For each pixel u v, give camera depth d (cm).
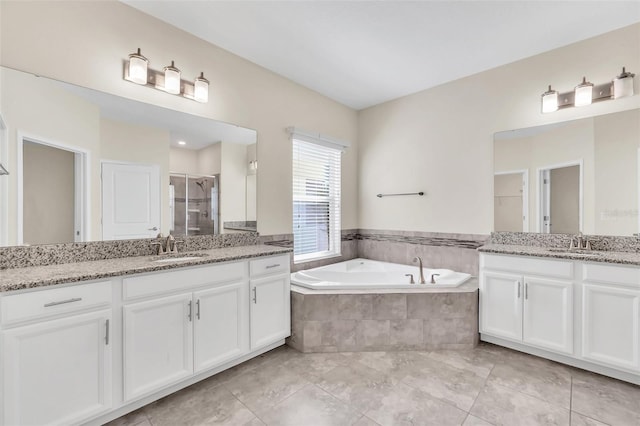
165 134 222
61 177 178
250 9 204
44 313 136
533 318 226
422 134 337
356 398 181
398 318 245
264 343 230
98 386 152
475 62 276
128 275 162
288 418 164
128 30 201
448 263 317
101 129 193
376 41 242
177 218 230
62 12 177
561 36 235
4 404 127
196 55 236
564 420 160
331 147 354
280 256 245
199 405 175
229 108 259
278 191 300
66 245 181
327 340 243
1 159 158
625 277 191
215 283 201
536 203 264
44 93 171
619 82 223
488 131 290
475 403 175
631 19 214
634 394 182
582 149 242
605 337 198
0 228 159
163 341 176
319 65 281
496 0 194
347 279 335
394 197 361
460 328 245
